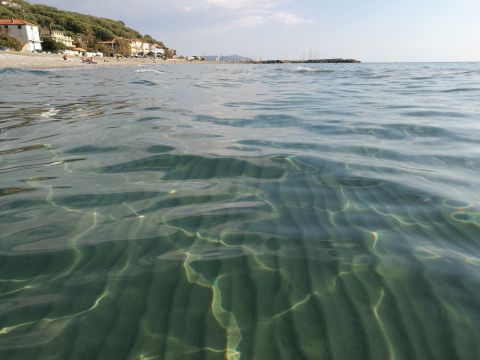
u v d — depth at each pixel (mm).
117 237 2484
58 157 4227
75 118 6738
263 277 2074
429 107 8156
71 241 2434
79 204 2988
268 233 2531
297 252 2305
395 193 3150
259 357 1561
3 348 1590
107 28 122875
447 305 1814
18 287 1992
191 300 1900
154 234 2523
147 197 3127
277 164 3965
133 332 1692
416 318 1744
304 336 1668
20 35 67812
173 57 141875
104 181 3488
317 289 1969
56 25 96938
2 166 3916
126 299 1903
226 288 1989
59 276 2082
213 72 34312
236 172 3732
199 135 5316
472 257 2197
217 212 2848
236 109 8008
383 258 2217
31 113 7324
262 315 1799
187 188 3324
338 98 10312
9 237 2479
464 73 26359
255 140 5020
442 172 3672
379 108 8094
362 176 3574
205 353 1582
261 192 3229
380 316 1768
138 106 8469
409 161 4051
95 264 2191
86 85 15141
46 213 2830
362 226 2604
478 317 1732
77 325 1729
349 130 5680
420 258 2203
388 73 27578
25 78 19031
